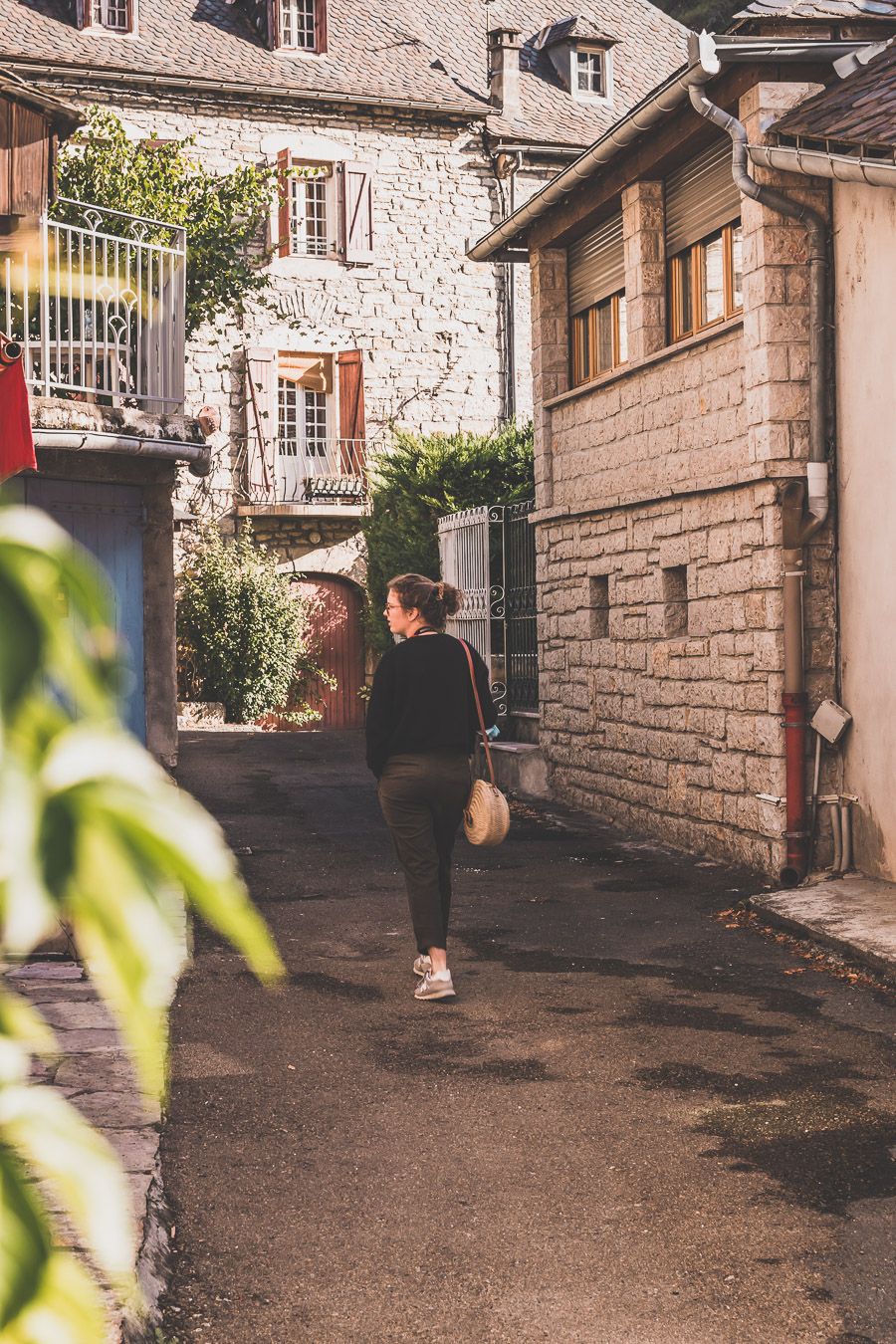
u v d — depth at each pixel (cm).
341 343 2486
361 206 2470
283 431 2497
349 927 818
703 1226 410
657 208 1152
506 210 2556
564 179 1186
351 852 1074
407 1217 416
